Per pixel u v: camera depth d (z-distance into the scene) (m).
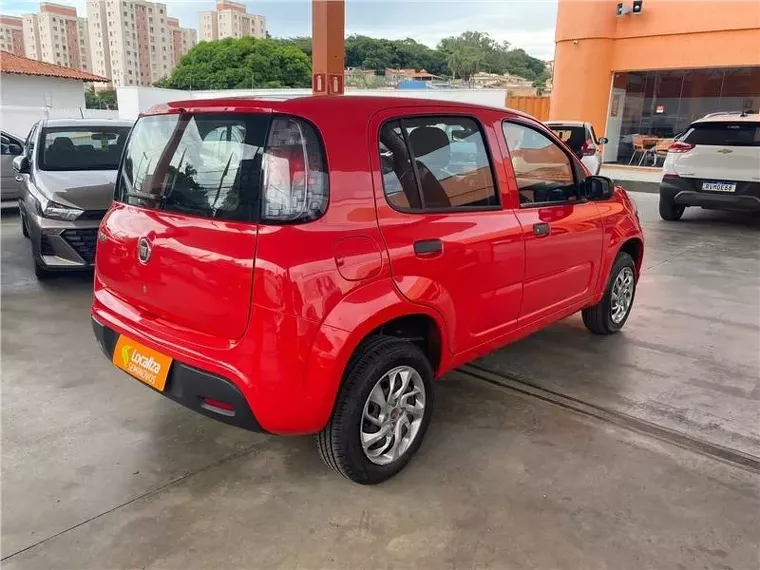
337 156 2.46
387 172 2.65
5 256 6.95
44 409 3.39
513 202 3.37
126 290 2.83
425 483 2.80
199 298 2.45
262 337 2.30
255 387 2.33
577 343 4.60
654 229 9.34
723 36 14.95
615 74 17.05
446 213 2.91
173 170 2.67
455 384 3.84
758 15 14.37
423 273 2.73
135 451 3.00
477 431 3.27
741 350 4.50
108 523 2.48
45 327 4.68
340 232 2.42
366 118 2.61
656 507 2.66
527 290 3.52
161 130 2.81
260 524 2.49
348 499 2.67
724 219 10.29
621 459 3.03
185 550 2.34
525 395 3.71
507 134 3.38
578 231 3.88
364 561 2.30
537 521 2.55
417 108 2.86
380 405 2.71
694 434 3.28
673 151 9.45
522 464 2.97
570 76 17.08
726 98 15.43
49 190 5.63
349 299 2.42
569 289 3.97
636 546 2.41
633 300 5.28
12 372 3.86
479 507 2.63
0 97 29.86
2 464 2.86
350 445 2.59
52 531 2.42
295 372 2.33
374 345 2.65
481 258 3.06
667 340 4.69
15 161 6.68
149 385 2.67
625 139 17.41
